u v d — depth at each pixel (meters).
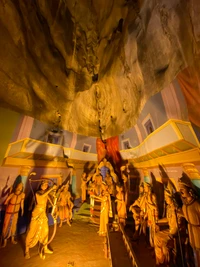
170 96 4.34
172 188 5.76
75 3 11.37
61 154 10.16
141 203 6.59
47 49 8.63
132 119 8.51
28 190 7.95
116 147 11.73
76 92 10.39
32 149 7.56
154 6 4.78
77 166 12.66
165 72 4.46
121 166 12.03
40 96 7.51
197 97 3.41
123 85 8.81
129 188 10.71
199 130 3.68
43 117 7.56
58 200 9.20
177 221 4.38
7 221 6.40
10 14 5.94
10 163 6.57
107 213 8.05
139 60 6.29
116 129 11.25
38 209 6.26
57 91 8.88
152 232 5.68
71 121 10.23
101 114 12.85
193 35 3.26
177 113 4.33
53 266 5.46
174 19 3.86
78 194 12.34
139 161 9.45
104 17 11.19
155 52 5.04
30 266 5.39
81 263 5.70
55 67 9.01
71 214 9.55
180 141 4.60
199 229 3.65
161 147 5.91
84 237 7.73
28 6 7.30
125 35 7.68
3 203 6.55
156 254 4.74
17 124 6.20
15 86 6.12
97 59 12.53
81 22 12.12
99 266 5.57
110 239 6.26
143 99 6.25
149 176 8.18
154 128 6.02
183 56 3.64
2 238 6.33
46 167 9.13
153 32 5.02
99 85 11.82
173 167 5.43
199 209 3.73
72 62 10.88
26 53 6.76
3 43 5.66
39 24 8.20
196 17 3.13
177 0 3.66
